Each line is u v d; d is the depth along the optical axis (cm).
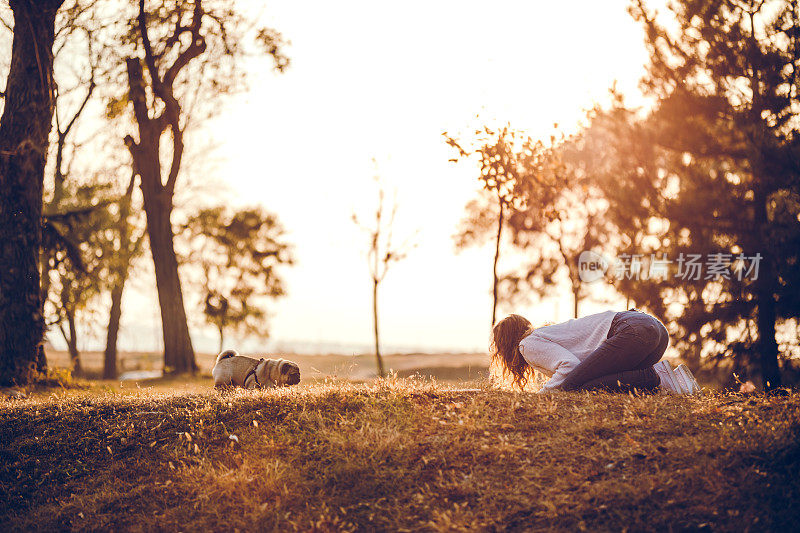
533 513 447
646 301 1870
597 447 507
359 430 568
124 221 2778
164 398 713
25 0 1473
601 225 2662
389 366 3247
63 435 651
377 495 498
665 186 1875
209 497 530
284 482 525
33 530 530
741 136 1772
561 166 1614
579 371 631
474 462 512
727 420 533
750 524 409
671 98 1873
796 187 1703
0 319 1459
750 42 1819
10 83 1498
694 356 1844
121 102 2766
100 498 557
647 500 440
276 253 3925
